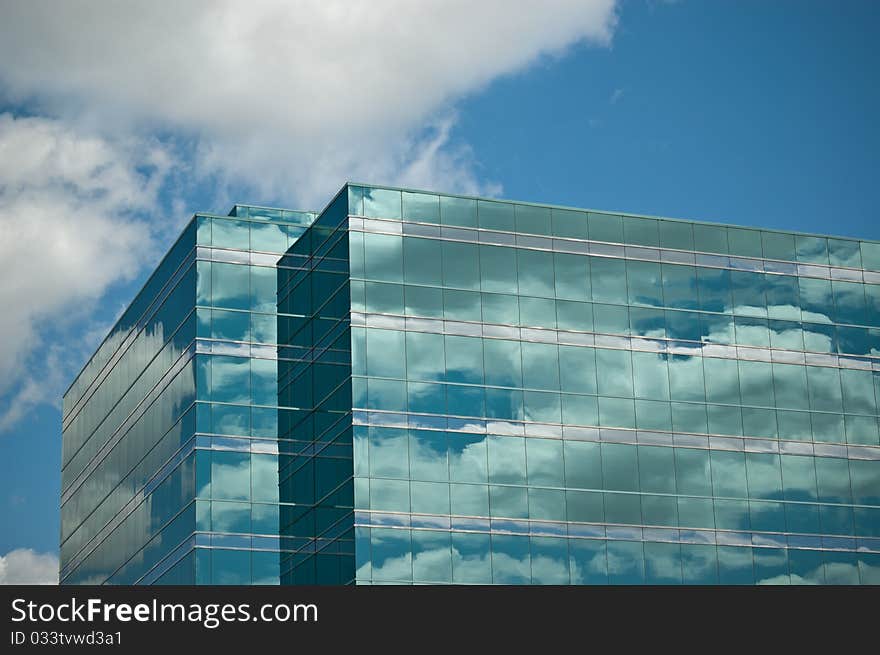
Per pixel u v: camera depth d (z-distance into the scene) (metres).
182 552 82.50
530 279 84.69
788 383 89.06
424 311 81.88
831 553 86.88
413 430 79.75
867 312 92.56
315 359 82.62
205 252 85.88
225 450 82.62
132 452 94.25
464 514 79.44
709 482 85.31
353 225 81.94
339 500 78.62
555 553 80.69
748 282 89.94
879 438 90.38
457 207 84.38
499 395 82.06
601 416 84.06
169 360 88.44
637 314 86.62
